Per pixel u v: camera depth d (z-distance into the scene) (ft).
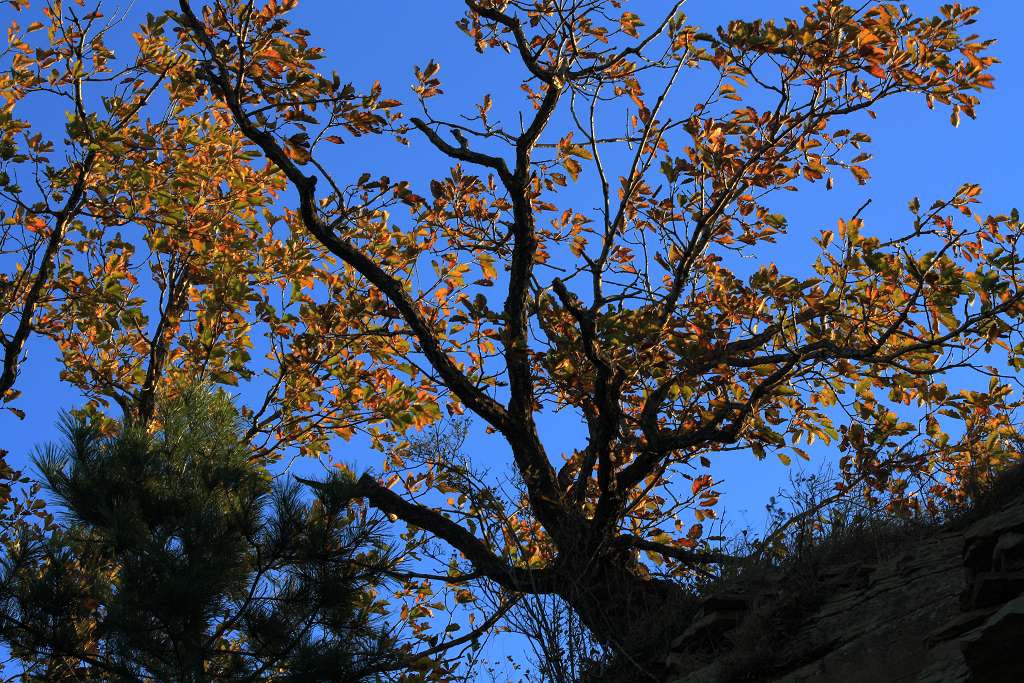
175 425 30.83
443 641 33.32
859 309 33.60
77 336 43.16
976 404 35.58
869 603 20.76
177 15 36.19
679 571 31.27
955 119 32.71
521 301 37.76
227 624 27.58
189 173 39.40
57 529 29.14
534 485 33.68
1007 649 13.43
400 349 42.68
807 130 34.76
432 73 37.55
